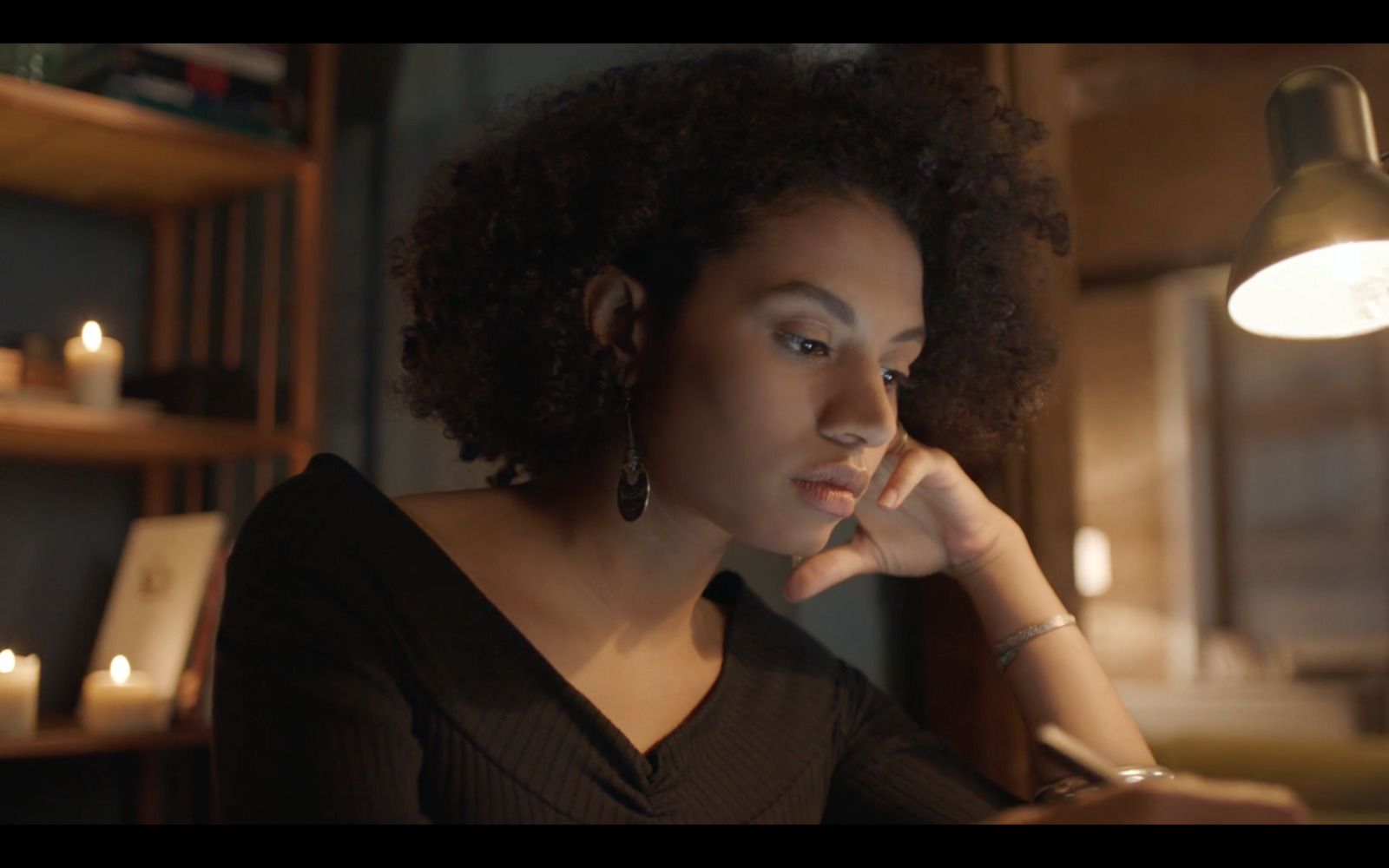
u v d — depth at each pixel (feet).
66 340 7.23
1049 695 3.46
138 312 7.55
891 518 3.65
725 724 3.02
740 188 2.80
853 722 3.44
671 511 2.86
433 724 2.55
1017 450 4.10
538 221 3.04
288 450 6.73
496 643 2.66
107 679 6.15
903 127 3.11
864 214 2.86
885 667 6.47
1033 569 3.62
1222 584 20.89
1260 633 20.53
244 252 7.57
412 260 3.39
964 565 3.64
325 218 7.93
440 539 2.84
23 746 5.59
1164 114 16.28
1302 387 20.59
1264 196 19.06
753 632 3.34
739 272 2.75
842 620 6.33
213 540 6.55
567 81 3.48
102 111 6.12
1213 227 20.29
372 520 2.71
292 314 7.34
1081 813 1.99
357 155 7.93
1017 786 6.03
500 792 2.57
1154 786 1.98
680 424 2.77
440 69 7.51
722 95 3.08
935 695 6.37
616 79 3.26
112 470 7.36
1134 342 21.94
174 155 6.64
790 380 2.70
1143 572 21.36
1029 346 3.78
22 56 6.17
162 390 6.71
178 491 7.57
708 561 2.96
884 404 2.70
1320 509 20.30
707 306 2.77
